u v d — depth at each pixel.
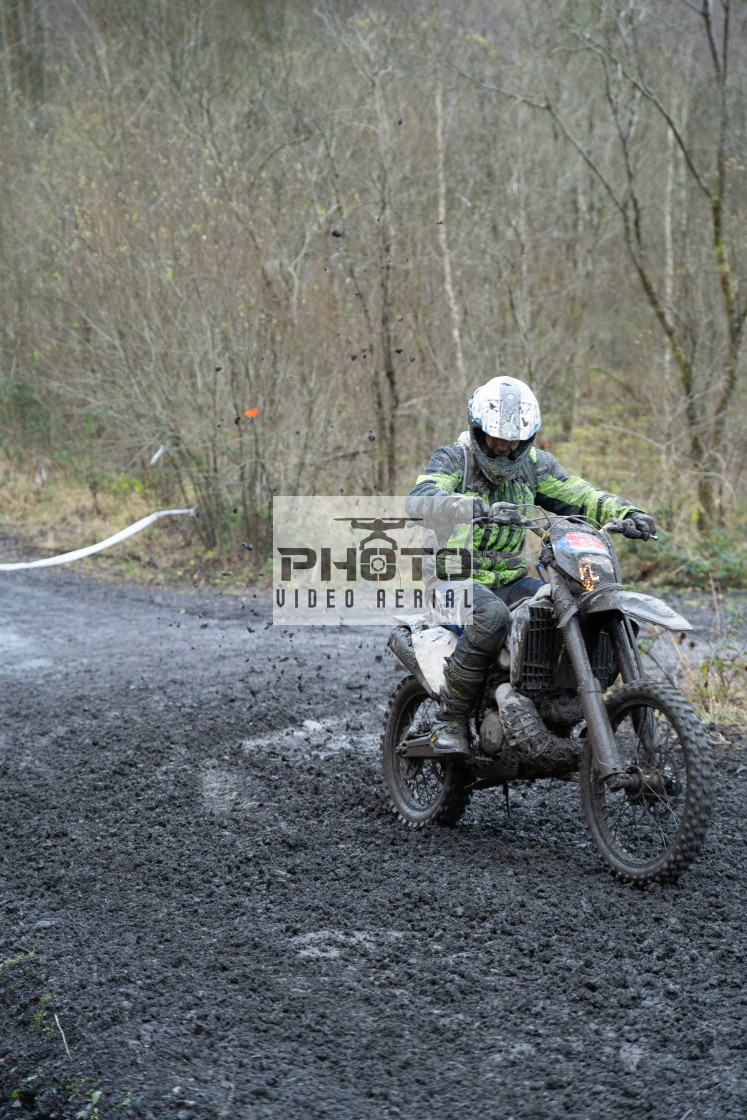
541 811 5.81
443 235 17.56
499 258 19.55
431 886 4.77
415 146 18.25
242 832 5.57
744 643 10.02
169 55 19.97
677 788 4.71
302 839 5.43
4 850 5.42
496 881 4.81
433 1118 3.12
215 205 15.48
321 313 15.66
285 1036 3.55
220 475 15.07
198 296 15.16
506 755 5.00
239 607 12.90
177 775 6.52
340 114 16.62
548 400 19.34
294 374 14.94
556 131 23.08
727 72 15.04
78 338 17.33
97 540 17.50
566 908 4.49
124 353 16.19
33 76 28.44
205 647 10.48
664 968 3.96
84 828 5.70
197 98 18.20
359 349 15.47
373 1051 3.47
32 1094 3.26
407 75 17.83
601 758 4.66
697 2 17.31
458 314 18.09
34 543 17.55
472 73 19.08
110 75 21.73
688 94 20.08
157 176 16.69
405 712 5.93
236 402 15.00
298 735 7.30
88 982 3.89
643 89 14.95
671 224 22.31
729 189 17.09
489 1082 3.30
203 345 15.20
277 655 9.98
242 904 4.67
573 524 4.91
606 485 17.03
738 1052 3.40
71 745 7.20
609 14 15.88
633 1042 3.49
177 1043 3.50
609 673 5.11
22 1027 3.62
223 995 3.82
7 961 4.07
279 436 14.92
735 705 7.80
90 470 19.45
